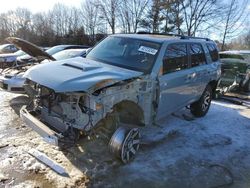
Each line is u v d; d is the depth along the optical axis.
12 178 3.64
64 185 3.59
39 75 3.95
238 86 10.28
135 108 4.37
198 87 6.18
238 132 6.02
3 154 4.19
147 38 5.06
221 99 9.13
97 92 3.65
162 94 4.76
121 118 4.45
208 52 6.63
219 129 6.10
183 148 4.97
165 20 37.78
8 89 6.35
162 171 4.14
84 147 4.60
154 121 4.82
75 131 3.84
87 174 3.87
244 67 10.33
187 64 5.58
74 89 3.49
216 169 4.33
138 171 4.07
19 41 5.79
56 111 4.07
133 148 4.32
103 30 45.75
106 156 4.40
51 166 3.94
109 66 4.47
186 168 4.29
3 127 5.20
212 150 5.00
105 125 4.15
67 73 3.87
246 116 7.26
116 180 3.81
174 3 35.62
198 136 5.59
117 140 4.04
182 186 3.81
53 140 3.58
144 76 4.31
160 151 4.77
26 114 4.16
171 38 5.29
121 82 3.91
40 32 48.97
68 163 4.11
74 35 46.28
